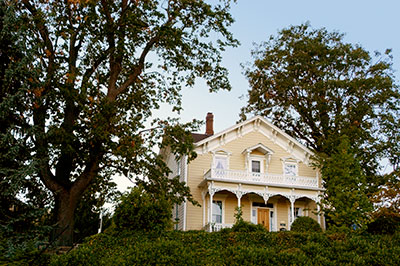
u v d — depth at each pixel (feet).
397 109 107.55
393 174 82.23
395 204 73.87
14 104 52.03
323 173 77.41
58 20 63.67
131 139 62.13
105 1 67.92
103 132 60.39
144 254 39.14
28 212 50.65
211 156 95.04
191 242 56.03
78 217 82.84
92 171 63.87
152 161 65.51
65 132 58.59
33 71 53.57
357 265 41.24
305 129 124.26
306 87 113.39
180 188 68.74
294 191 91.76
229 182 88.02
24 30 55.62
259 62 121.49
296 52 117.19
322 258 41.96
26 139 55.36
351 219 65.21
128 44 68.64
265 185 89.81
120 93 72.28
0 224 47.09
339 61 114.21
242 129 98.68
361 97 111.24
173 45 69.36
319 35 119.96
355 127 104.58
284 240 57.31
